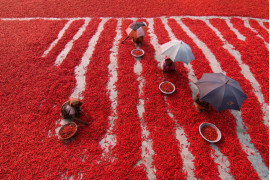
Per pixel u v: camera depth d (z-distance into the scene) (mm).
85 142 4223
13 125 4539
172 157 3934
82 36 8203
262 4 11320
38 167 3754
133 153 4023
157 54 7180
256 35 8227
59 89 5539
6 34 8250
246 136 4359
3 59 6707
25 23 9273
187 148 4160
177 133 4461
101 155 4023
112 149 4113
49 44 7734
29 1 11906
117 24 9406
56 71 6223
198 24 9328
